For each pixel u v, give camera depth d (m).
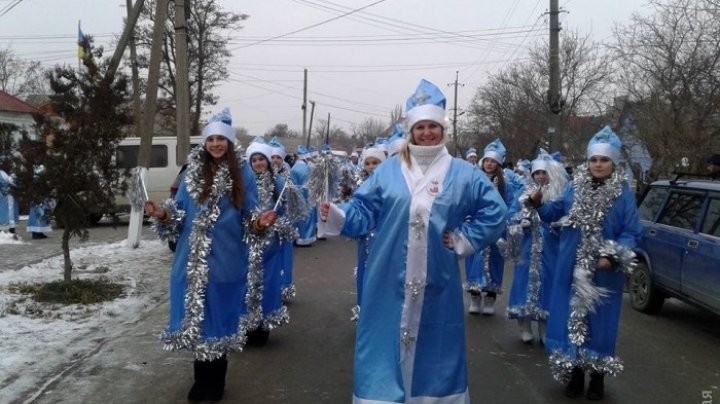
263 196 6.48
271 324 6.31
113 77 8.14
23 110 28.52
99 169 8.11
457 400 3.66
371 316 3.64
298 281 9.98
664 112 13.96
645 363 6.19
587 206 5.02
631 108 16.58
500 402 5.03
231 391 5.11
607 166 5.11
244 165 4.76
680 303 9.07
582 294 4.86
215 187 4.52
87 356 5.81
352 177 7.19
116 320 7.11
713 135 13.07
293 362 5.88
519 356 6.24
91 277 9.45
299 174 11.87
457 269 3.70
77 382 5.16
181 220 4.58
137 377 5.32
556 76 21.09
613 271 4.96
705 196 7.36
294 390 5.16
